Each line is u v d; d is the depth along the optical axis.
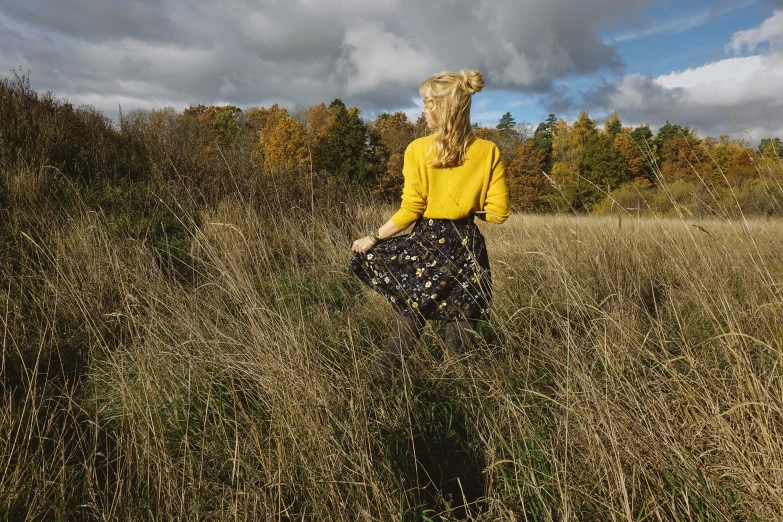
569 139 39.78
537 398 1.81
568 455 1.52
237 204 4.69
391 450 1.58
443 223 2.00
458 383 1.91
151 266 3.12
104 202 4.46
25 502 1.37
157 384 1.87
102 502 1.36
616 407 1.50
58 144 5.12
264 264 3.47
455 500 1.52
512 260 3.63
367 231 4.80
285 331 1.99
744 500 1.26
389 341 2.07
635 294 2.75
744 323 1.92
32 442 1.64
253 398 1.85
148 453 1.49
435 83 1.85
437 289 1.97
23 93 6.09
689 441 1.43
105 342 2.37
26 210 3.72
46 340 2.29
